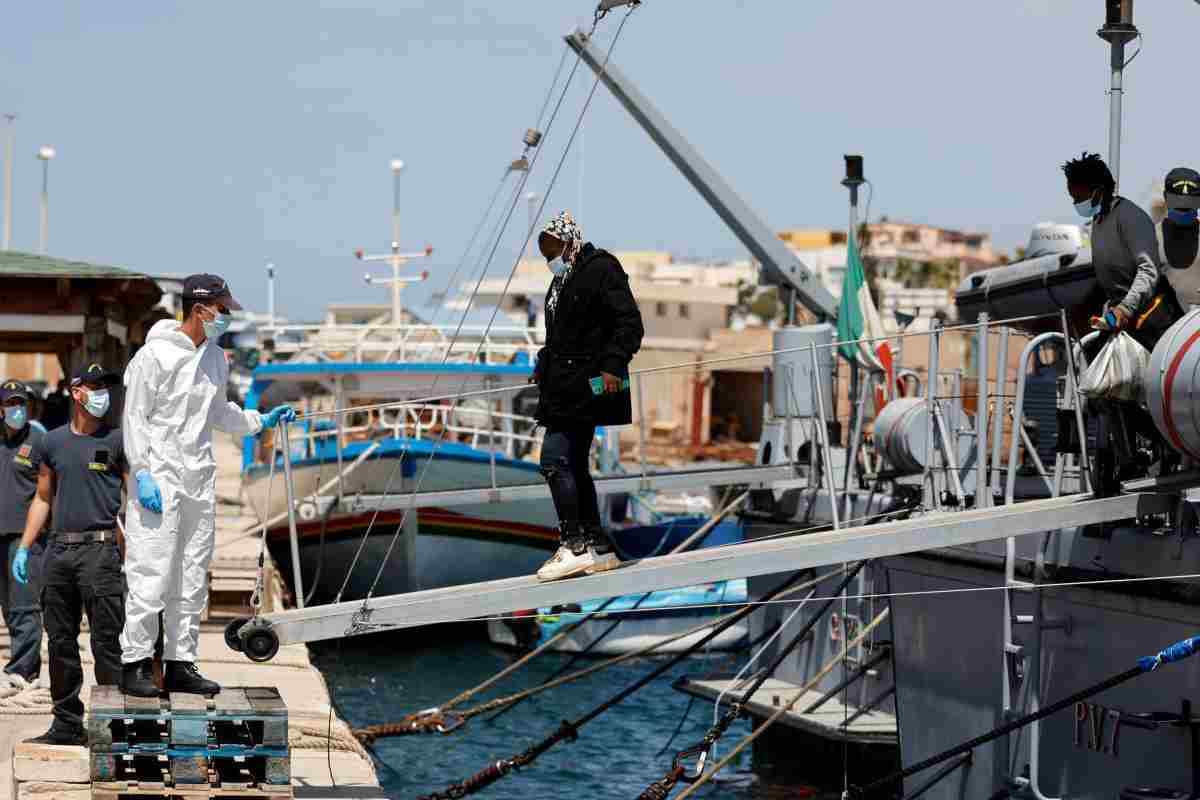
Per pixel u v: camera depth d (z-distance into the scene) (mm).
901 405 15258
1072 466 14242
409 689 23094
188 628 9477
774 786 16500
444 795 14281
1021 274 14836
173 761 8820
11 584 12734
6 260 18922
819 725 15477
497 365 28609
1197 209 10305
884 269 93625
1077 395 11250
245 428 10055
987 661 12352
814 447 17344
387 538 27172
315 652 26875
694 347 86625
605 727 20234
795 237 131250
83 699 12492
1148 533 10508
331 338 29953
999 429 12383
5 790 9438
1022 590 11562
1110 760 10773
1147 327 10367
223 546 27656
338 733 12383
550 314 9828
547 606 9820
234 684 14562
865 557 10102
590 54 19828
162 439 9312
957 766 12711
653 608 10406
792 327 18953
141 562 9281
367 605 9898
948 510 13164
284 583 26922
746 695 14352
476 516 27250
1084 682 11109
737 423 79000
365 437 28984
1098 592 10945
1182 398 9562
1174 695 10188
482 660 26031
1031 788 11391
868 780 16078
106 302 19078
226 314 9523
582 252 9758
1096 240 10484
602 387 9531
